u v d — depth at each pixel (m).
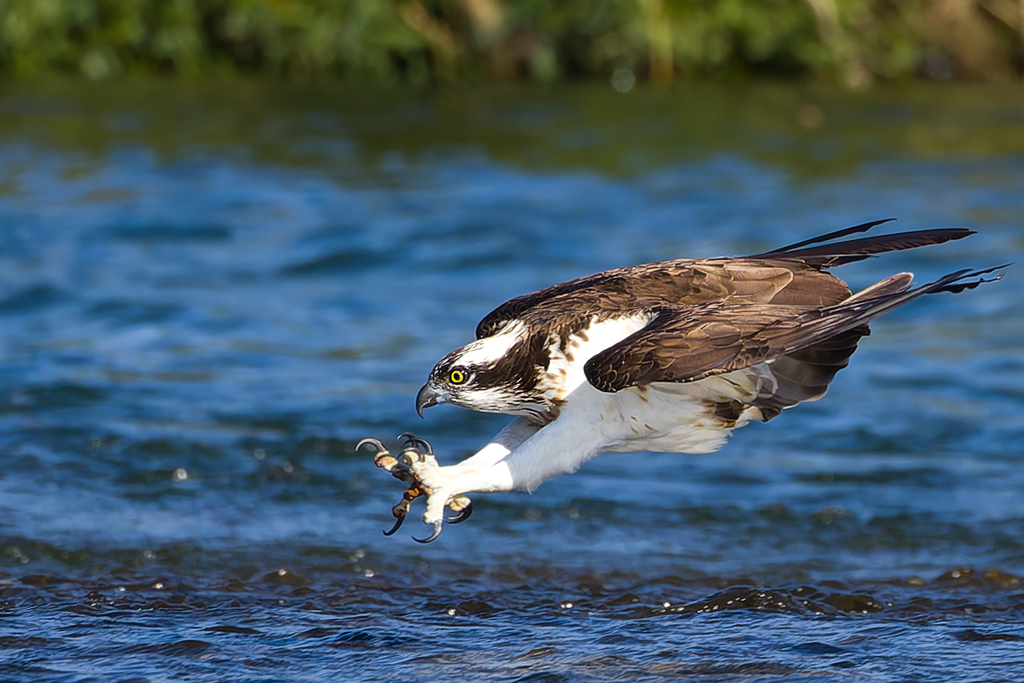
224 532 9.87
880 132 25.17
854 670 7.66
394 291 16.45
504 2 29.86
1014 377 13.31
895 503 10.49
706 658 7.87
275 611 8.68
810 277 7.37
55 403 12.34
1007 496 10.59
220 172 21.75
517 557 9.60
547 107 27.20
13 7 28.94
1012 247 17.75
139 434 11.59
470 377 7.48
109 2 29.38
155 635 8.22
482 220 19.20
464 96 28.22
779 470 11.20
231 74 29.91
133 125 24.73
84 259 17.28
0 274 16.52
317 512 10.29
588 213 19.61
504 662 7.82
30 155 22.33
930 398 12.80
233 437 11.65
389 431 11.90
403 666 7.76
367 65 29.59
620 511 10.38
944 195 20.38
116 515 10.09
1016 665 7.72
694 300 7.36
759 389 7.07
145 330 14.81
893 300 6.40
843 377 13.48
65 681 7.50
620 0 29.80
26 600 8.73
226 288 16.44
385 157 23.00
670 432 7.33
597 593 9.05
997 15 31.31
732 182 21.39
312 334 14.80
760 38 30.23
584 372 6.85
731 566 9.48
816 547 9.80
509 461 7.36
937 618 8.57
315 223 19.06
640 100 28.02
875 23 31.05
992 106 27.88
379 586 9.12
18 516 9.95
